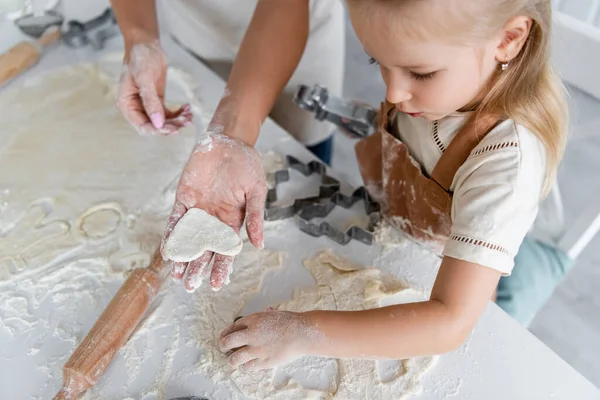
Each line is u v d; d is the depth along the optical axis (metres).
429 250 0.78
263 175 0.75
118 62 1.07
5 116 0.96
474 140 0.68
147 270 0.70
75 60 1.07
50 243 0.78
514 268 0.96
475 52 0.57
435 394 0.63
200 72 1.05
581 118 1.01
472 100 0.68
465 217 0.65
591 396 0.63
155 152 0.90
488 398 0.63
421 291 0.73
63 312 0.70
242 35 1.13
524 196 0.63
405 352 0.63
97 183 0.85
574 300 1.43
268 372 0.64
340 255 0.77
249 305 0.71
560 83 0.67
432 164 0.78
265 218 0.81
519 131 0.65
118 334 0.64
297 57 0.89
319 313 0.64
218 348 0.67
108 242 0.78
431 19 0.52
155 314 0.70
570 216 1.33
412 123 0.80
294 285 0.74
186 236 0.67
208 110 0.98
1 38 1.09
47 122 0.95
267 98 0.84
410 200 0.80
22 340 0.67
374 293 0.72
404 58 0.57
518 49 0.60
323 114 0.94
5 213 0.81
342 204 0.84
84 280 0.74
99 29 1.11
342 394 0.63
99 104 0.99
